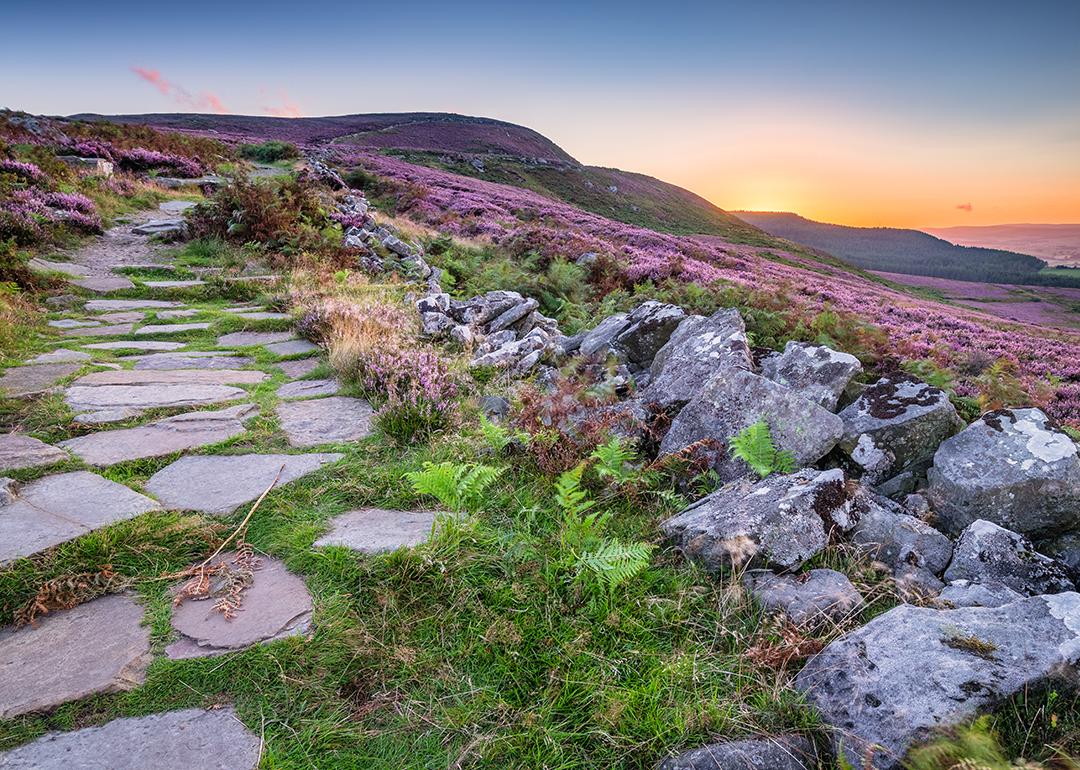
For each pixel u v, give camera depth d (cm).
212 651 245
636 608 283
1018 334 1928
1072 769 193
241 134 6625
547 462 408
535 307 840
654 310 680
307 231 1246
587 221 3170
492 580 290
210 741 208
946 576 313
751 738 216
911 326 1703
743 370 439
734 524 315
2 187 1231
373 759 207
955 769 186
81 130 2419
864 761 203
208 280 1016
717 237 6231
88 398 514
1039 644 230
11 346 648
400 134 8475
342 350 630
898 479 396
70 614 264
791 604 281
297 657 243
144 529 317
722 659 256
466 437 465
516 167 7362
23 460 389
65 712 215
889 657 234
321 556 304
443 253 1554
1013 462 349
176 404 515
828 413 400
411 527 339
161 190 1831
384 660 245
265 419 491
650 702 230
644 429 451
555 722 225
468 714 224
